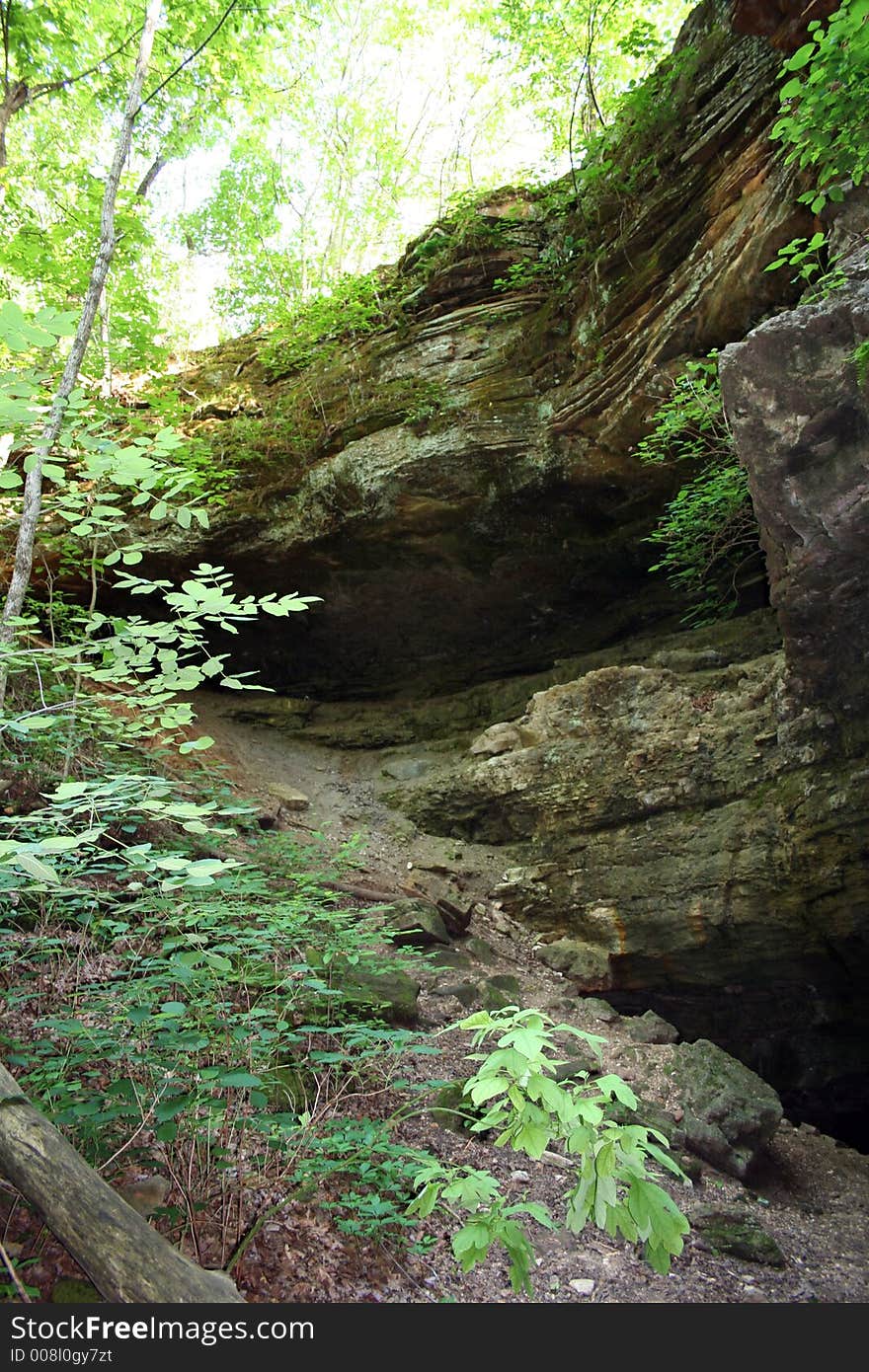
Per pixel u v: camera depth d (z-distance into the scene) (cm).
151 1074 344
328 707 1270
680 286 834
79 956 415
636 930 784
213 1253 297
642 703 844
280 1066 409
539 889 853
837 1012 734
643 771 815
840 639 630
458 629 1229
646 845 800
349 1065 450
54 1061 316
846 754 666
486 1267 359
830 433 541
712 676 829
